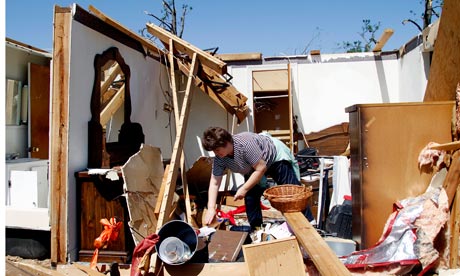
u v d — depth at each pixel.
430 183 2.79
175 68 5.98
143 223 3.19
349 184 3.75
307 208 3.32
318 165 4.92
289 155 3.43
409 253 2.44
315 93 6.38
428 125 2.79
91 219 3.32
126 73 4.55
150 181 3.69
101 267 2.98
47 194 3.74
